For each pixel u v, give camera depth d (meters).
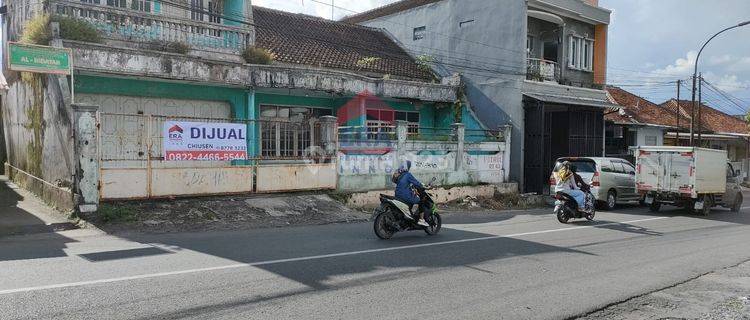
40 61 11.01
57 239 9.21
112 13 13.81
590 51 25.45
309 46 20.69
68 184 11.51
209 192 12.68
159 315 5.02
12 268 6.76
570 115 23.97
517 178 20.98
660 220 14.62
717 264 8.52
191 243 8.93
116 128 12.36
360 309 5.45
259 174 13.53
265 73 15.64
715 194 17.17
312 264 7.41
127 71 13.19
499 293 6.26
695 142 34.34
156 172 11.87
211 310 5.23
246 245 8.81
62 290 5.74
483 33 22.41
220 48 15.74
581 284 6.84
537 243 9.83
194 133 12.41
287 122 14.24
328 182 14.91
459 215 14.84
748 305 6.31
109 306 5.24
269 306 5.43
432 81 22.62
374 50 23.52
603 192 17.44
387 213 9.89
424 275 7.00
